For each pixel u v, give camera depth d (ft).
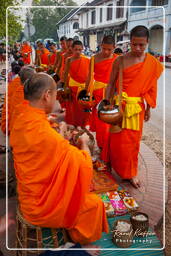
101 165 11.84
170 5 61.77
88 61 16.84
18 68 18.84
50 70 22.30
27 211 7.12
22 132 6.65
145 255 7.89
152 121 21.89
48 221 7.07
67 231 8.33
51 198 6.86
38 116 6.72
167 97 29.81
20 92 11.73
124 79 10.60
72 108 17.97
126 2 74.49
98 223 7.94
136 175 11.85
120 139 11.02
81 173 7.00
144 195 11.06
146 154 14.90
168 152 15.93
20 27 33.12
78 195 7.18
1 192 10.87
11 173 12.08
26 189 7.02
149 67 10.39
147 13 67.67
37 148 6.56
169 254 8.68
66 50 20.98
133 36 9.96
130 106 10.55
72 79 17.21
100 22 90.27
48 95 6.79
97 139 14.35
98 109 10.59
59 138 6.76
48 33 94.43
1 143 15.56
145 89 10.58
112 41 13.37
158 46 66.69
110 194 10.33
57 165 6.77
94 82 14.08
